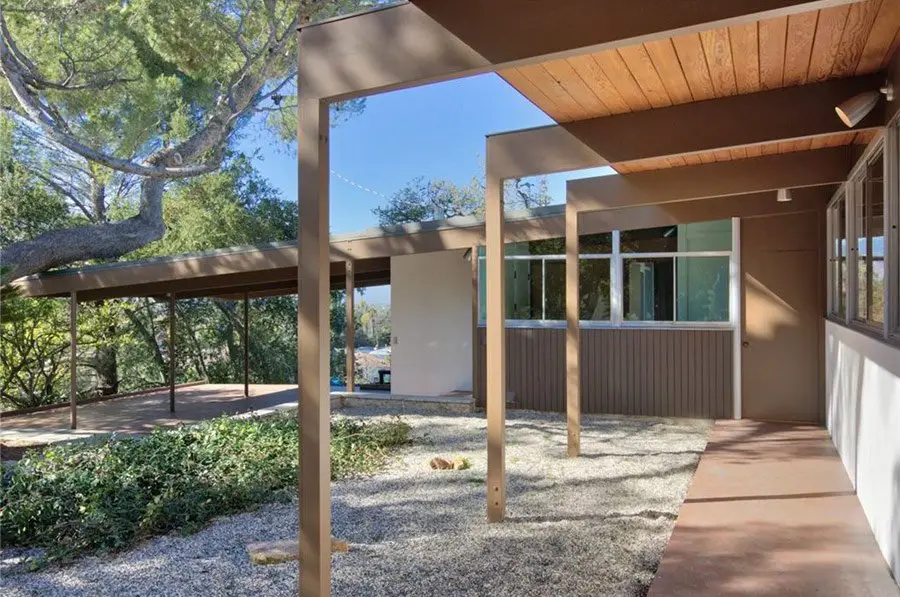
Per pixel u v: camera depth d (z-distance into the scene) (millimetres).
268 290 13656
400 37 2762
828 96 3713
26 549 4137
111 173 15820
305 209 2854
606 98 3896
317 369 2783
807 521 4277
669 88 3738
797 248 8109
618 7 2393
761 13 2160
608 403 8961
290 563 3697
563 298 9422
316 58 2898
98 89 10711
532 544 3912
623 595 3182
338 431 7336
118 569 3678
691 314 8680
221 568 3641
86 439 7672
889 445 3512
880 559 3605
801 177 5332
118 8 10570
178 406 12250
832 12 2729
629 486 5250
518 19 2568
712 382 8500
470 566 3561
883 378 3691
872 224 4465
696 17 2260
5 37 9562
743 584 3273
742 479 5391
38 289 10422
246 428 7367
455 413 9508
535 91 3748
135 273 10164
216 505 4773
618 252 9023
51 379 15914
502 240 4547
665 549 3773
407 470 6012
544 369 9406
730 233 8492
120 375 19828
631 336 8875
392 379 11391
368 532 4223
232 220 19562
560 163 4398
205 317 21344
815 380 8039
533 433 7742
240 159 21062
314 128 2883
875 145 4070
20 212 15773
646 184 5793
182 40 11031
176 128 11750
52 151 14984
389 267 11906
